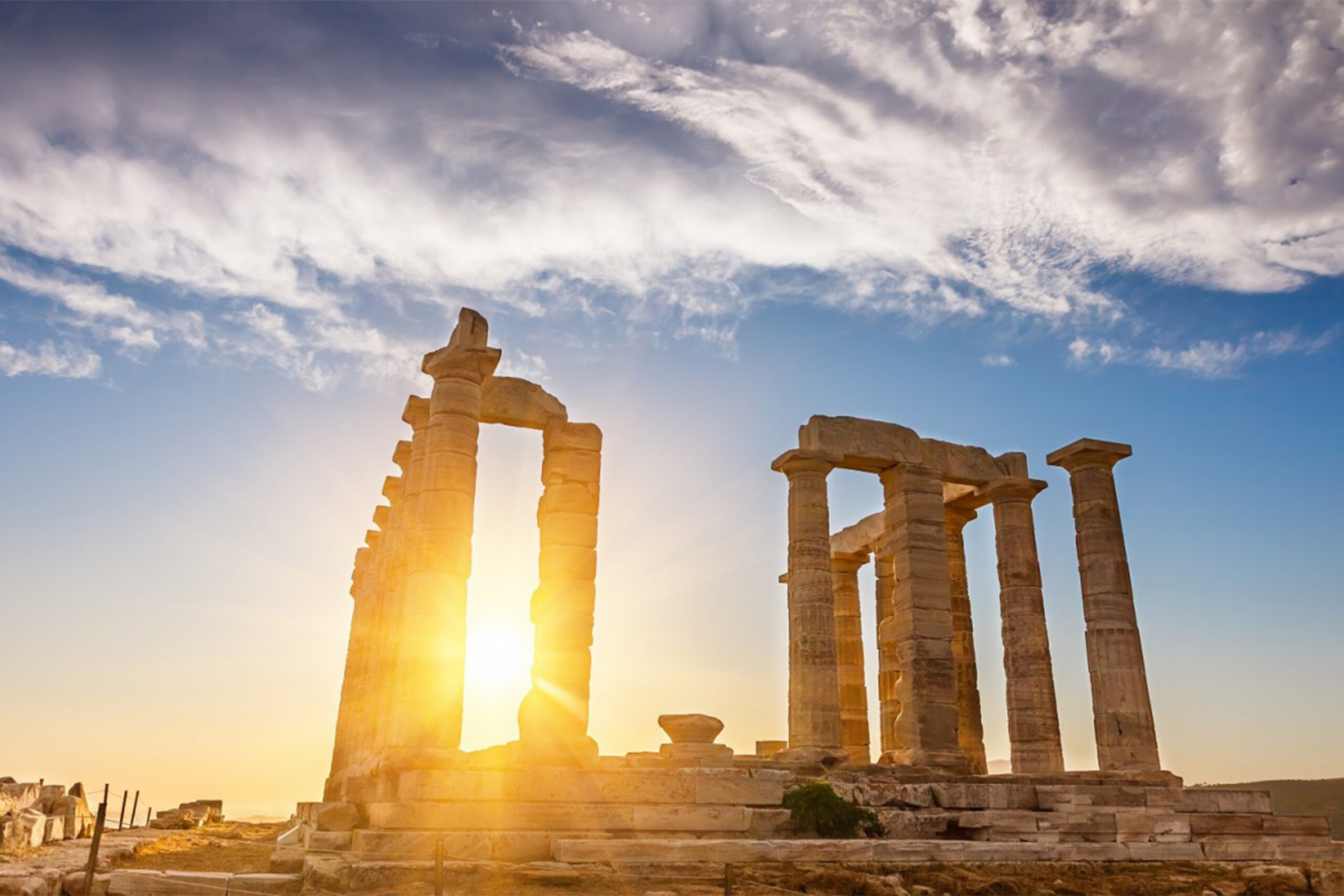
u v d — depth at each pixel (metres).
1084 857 20.61
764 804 21.41
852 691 36.31
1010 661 30.52
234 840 29.83
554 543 27.34
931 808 22.62
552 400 29.06
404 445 29.59
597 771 20.42
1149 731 28.28
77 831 24.94
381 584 29.69
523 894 15.45
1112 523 30.45
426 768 20.45
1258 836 23.75
